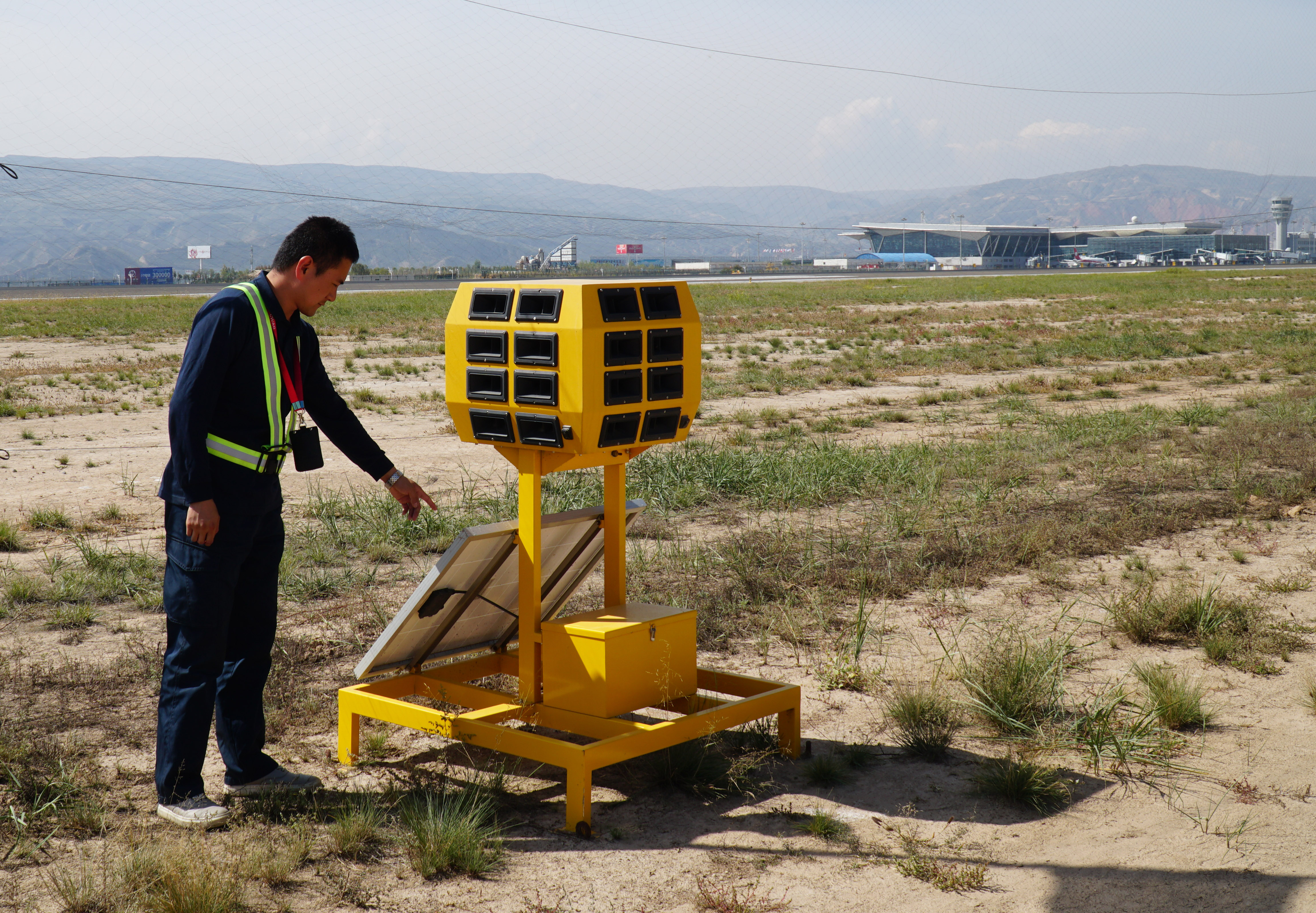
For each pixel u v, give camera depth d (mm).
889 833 3406
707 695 4434
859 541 7230
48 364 22516
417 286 85562
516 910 2938
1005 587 6336
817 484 9047
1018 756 3996
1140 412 13672
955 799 3664
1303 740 4078
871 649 5246
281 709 4484
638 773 3906
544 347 3504
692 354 3791
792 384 18125
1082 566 6770
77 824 3455
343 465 10578
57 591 6129
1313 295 45125
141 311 43812
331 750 4137
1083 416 13141
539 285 3527
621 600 4121
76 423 13984
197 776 3535
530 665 3896
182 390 3303
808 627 5590
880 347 24875
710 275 125750
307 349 3707
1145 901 2951
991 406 15078
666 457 9906
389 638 3924
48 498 9109
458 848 3195
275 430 3494
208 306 3385
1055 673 4617
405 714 3818
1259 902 2926
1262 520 7867
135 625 5707
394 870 3178
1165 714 4254
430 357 23766
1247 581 6328
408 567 6859
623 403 3559
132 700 4613
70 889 2943
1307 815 3461
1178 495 8688
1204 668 4926
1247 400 14641
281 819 3500
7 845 3330
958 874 3086
